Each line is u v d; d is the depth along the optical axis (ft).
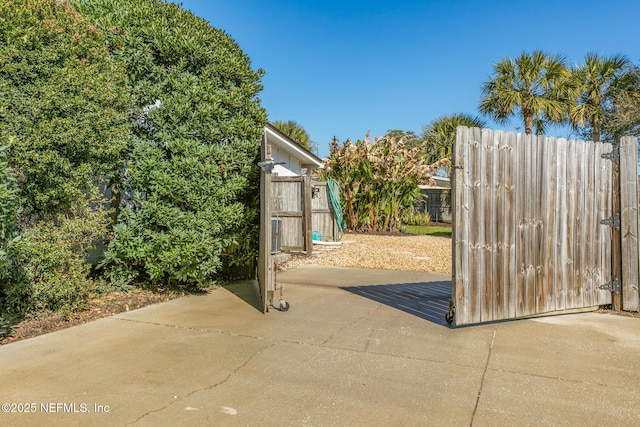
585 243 15.29
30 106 13.15
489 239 13.52
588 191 15.33
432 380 9.26
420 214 65.87
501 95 49.21
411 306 16.16
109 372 9.41
